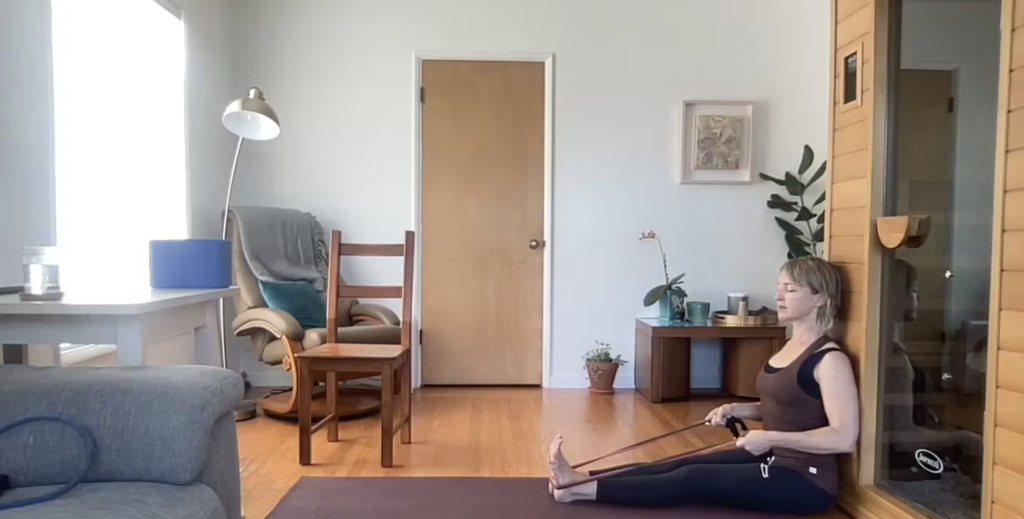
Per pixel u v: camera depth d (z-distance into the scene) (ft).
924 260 6.06
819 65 12.85
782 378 6.46
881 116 6.29
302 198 12.60
